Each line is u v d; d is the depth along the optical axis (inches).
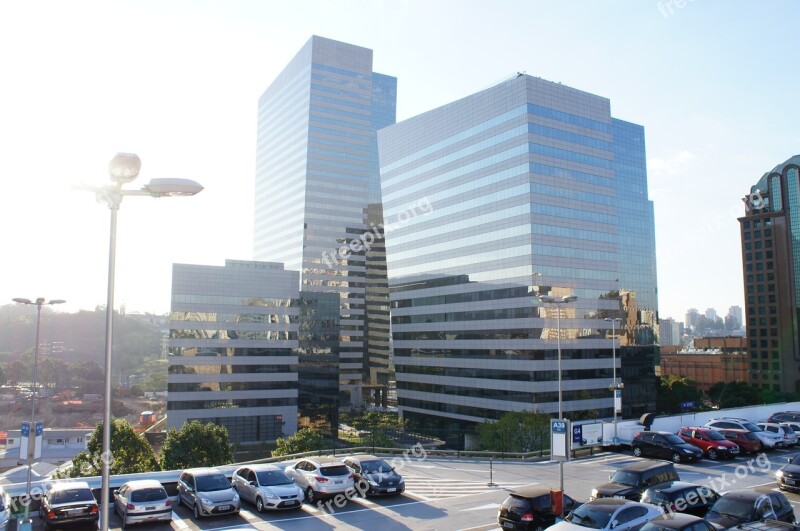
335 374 5536.4
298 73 6663.4
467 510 987.3
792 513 821.2
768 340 6653.5
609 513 722.2
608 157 4168.3
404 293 4894.2
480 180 4146.2
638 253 7775.6
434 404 4448.8
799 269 6481.3
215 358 4156.0
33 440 967.0
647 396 4798.2
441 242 4488.2
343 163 6412.4
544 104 3882.9
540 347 3631.9
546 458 1542.8
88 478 1084.5
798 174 6574.8
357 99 6555.1
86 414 5969.5
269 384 4266.7
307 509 994.7
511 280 3821.4
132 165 537.6
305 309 5595.5
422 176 4758.9
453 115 4466.0
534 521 821.9
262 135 7554.1
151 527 888.3
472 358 4092.0
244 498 1037.2
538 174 3779.5
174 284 4114.2
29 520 867.4
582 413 3786.9
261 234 7337.6
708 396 5984.3
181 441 2317.9
